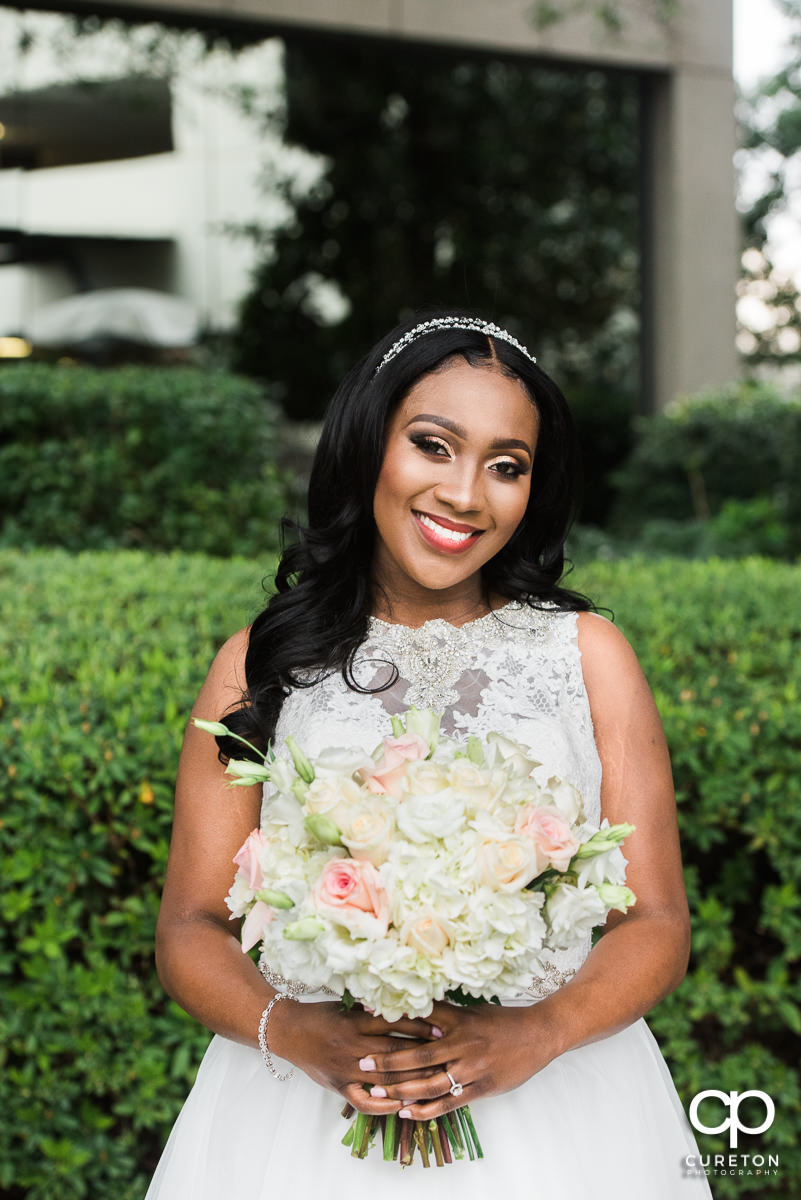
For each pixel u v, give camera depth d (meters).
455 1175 1.62
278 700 1.87
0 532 6.22
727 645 3.13
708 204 9.77
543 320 12.27
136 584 3.67
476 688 1.82
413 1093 1.41
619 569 4.26
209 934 1.71
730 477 9.25
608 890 1.37
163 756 2.54
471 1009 1.48
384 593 1.92
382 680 1.83
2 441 6.35
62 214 9.67
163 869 2.59
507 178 11.96
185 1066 2.63
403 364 1.76
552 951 1.55
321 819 1.34
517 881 1.32
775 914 2.69
